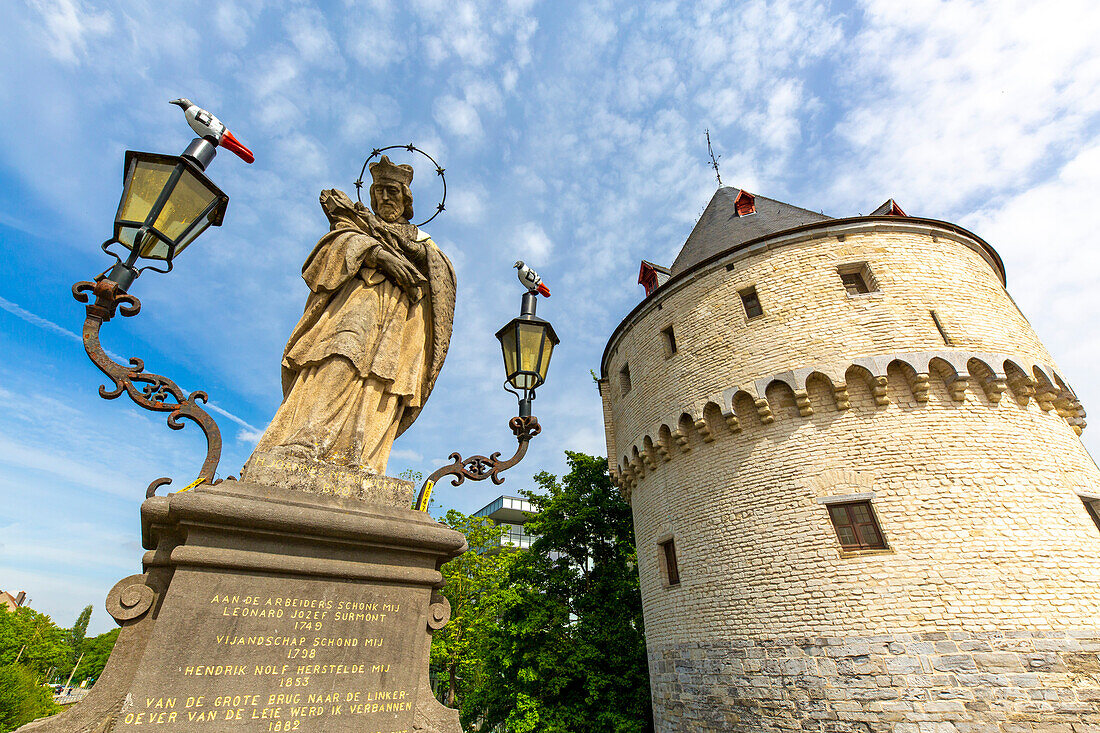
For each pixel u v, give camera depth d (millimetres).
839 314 13430
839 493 11711
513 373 5137
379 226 4512
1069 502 11203
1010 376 12570
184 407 3064
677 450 15039
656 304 17266
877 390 12219
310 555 3080
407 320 4609
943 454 11555
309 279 4172
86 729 2324
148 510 2809
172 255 3221
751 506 12742
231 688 2592
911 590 10453
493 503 53188
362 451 3801
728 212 20219
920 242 14602
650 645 14992
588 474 23078
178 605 2613
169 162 3250
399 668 3170
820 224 14805
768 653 11336
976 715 9305
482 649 21312
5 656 40312
